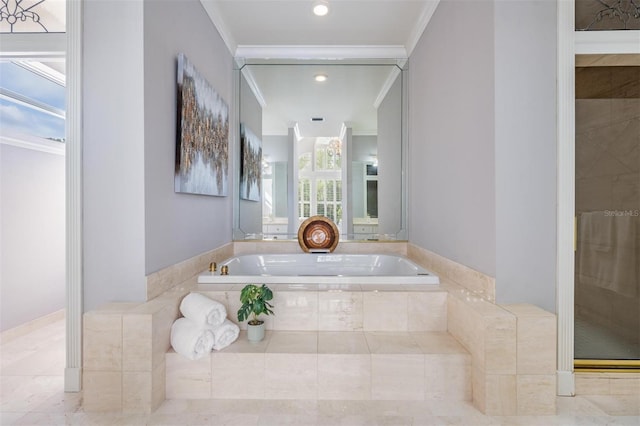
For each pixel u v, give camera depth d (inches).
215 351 66.7
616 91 79.7
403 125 132.0
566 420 58.9
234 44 124.3
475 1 73.4
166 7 73.6
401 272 109.8
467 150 77.9
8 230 97.3
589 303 76.4
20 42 72.4
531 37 66.6
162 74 72.1
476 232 74.3
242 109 133.5
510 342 59.9
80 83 65.9
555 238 67.4
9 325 97.0
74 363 68.0
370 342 71.3
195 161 86.8
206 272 89.7
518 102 66.6
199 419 58.9
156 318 61.6
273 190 140.6
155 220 70.0
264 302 72.2
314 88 136.3
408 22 110.7
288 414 60.6
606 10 70.4
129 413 60.0
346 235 137.6
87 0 65.9
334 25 112.6
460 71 81.1
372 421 58.6
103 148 66.1
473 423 58.1
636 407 63.1
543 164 66.8
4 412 60.4
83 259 67.1
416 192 118.3
